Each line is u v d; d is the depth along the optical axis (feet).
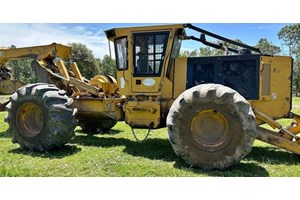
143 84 18.33
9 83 24.56
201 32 18.26
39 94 17.47
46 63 22.16
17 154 17.01
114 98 20.31
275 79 17.07
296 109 46.24
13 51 22.94
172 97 18.29
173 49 18.28
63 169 14.32
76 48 117.91
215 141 14.44
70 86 22.09
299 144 15.47
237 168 14.66
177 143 14.66
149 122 18.12
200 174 13.82
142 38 18.28
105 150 18.15
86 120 23.49
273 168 14.79
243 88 17.11
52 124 16.89
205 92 14.39
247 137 13.79
